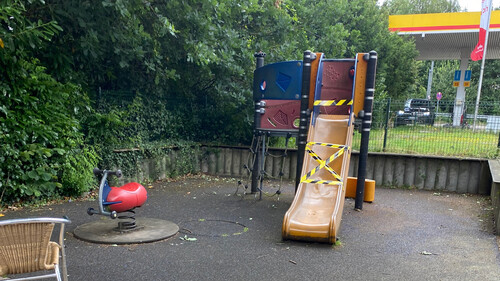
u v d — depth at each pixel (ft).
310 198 19.60
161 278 13.11
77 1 23.72
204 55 28.58
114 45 27.14
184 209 23.04
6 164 20.76
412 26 70.28
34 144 21.57
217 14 30.58
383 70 60.75
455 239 18.48
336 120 22.85
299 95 24.73
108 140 27.25
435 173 31.53
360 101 23.03
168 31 27.68
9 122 20.52
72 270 13.55
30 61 22.99
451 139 32.19
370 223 21.04
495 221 21.18
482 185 30.19
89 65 27.61
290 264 14.73
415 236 18.83
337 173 20.45
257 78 26.35
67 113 23.79
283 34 36.76
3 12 18.54
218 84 33.81
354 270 14.32
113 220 19.75
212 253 15.70
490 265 15.12
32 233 9.30
